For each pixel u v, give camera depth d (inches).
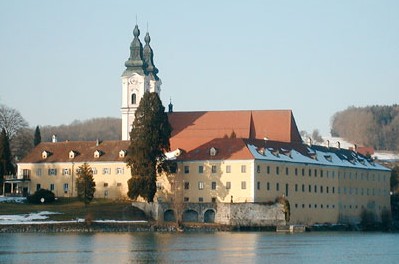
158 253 7386.8
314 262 7071.9
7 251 7436.0
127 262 6786.4
